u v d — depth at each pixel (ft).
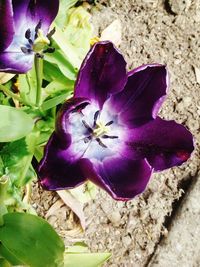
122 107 0.87
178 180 1.23
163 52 1.34
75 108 0.79
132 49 1.32
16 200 1.02
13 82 1.14
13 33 0.83
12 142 1.01
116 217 1.17
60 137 0.78
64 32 1.17
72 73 1.08
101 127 0.85
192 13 1.38
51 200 1.15
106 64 0.81
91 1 1.33
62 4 1.16
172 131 0.86
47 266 0.84
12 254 0.91
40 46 0.88
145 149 0.87
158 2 1.38
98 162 0.86
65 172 0.81
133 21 1.35
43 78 1.10
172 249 1.16
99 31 1.31
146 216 1.19
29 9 0.90
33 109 1.02
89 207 1.17
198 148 1.26
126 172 0.85
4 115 0.89
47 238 0.86
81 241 1.14
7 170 0.99
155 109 0.85
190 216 1.18
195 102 1.30
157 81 0.84
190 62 1.34
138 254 1.16
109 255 0.97
